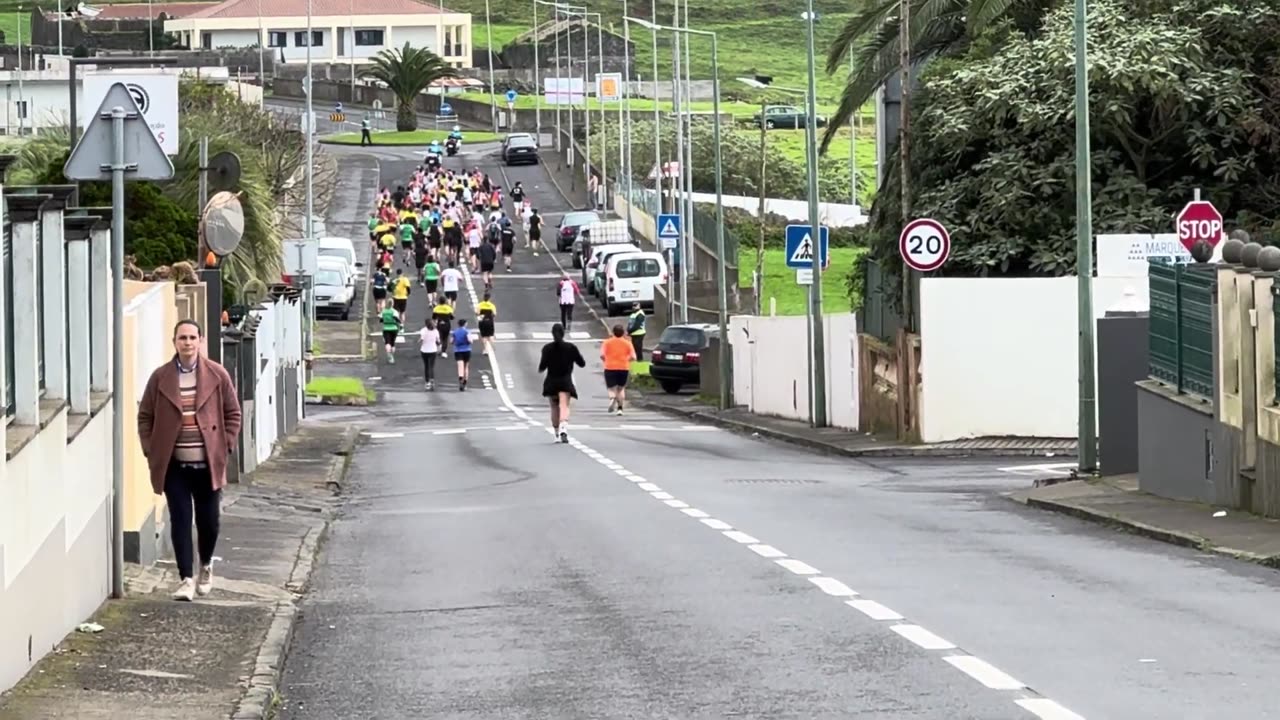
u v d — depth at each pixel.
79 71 88.25
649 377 73.94
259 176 52.62
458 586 19.45
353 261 97.56
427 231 113.25
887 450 40.62
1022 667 13.36
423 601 18.39
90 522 16.27
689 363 69.88
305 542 23.81
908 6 46.31
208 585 18.23
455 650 15.20
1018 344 41.41
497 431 51.56
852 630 15.33
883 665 13.60
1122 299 36.19
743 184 140.50
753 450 43.62
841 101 52.69
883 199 50.59
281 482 33.81
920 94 50.25
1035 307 41.34
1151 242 40.28
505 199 143.00
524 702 12.74
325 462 39.22
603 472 35.75
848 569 19.66
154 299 22.39
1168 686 12.48
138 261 40.91
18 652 12.89
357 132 186.00
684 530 24.25
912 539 22.84
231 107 90.38
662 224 81.69
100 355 17.72
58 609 14.56
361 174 152.38
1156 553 21.19
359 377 74.50
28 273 13.55
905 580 18.64
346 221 126.69
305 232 93.75
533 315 92.75
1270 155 47.97
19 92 102.94
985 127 47.81
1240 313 24.33
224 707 12.52
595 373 77.56
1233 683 12.56
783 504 28.09
